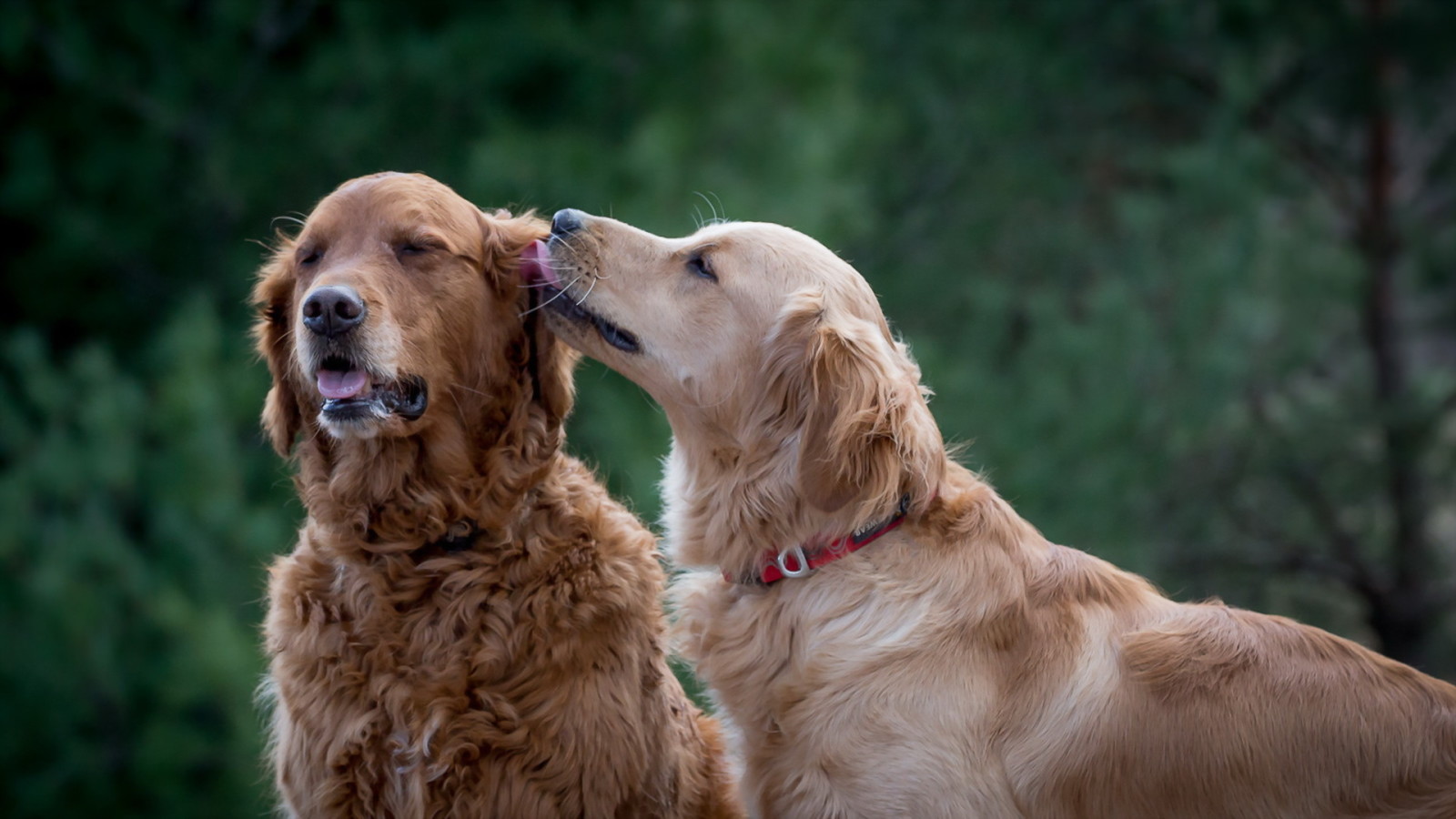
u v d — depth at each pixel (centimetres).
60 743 981
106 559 949
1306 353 1329
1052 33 1430
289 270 466
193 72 1088
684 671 581
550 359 466
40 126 1106
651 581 454
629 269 466
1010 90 1402
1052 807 423
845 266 476
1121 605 457
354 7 1061
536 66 1038
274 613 446
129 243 1101
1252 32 1446
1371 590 1411
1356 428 1338
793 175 1001
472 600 423
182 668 916
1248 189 1279
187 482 945
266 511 978
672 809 450
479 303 447
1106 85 1468
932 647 429
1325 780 420
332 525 439
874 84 1362
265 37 1115
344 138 1030
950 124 1385
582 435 939
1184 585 1333
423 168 1029
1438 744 421
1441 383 1394
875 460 432
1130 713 427
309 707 423
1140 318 1191
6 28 1017
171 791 959
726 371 458
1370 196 1498
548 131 1001
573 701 417
